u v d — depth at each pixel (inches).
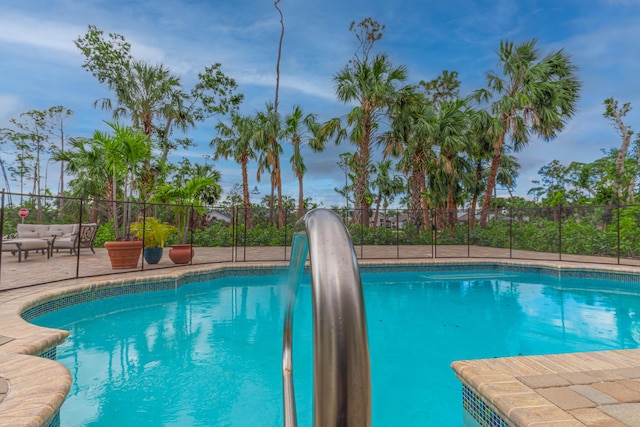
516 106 525.3
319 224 16.0
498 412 80.5
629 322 203.3
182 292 268.4
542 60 526.0
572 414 72.9
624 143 682.2
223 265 312.8
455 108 577.9
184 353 154.7
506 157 855.1
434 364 146.7
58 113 1069.1
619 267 309.3
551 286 308.5
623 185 649.6
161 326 192.1
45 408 70.2
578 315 219.0
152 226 309.4
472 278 339.9
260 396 117.3
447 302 253.1
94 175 497.0
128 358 148.9
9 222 381.4
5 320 135.7
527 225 469.4
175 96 650.8
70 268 284.5
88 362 144.0
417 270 358.9
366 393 10.9
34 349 107.1
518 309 233.8
